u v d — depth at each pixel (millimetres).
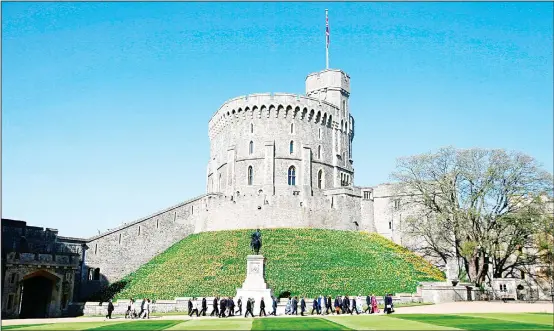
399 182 67438
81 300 61875
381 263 63562
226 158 88188
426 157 63812
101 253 67625
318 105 88500
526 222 53531
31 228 56656
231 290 53656
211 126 101250
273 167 82562
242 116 86688
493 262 60219
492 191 56094
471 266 57000
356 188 83500
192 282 57688
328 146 89875
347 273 58656
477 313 37062
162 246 75688
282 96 85750
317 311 41156
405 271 61688
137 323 33531
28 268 48281
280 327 27609
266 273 57469
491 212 56219
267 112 85250
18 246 54406
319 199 79188
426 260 72875
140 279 63469
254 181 82938
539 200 54188
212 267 61250
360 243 71875
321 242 69375
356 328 25984
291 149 84688
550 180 54750
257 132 85062
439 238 64938
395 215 82375
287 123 85500
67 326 31938
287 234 71750
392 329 25031
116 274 68500
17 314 46625
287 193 81562
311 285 54188
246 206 77375
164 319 38250
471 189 58094
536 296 63562
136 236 72375
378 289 54625
